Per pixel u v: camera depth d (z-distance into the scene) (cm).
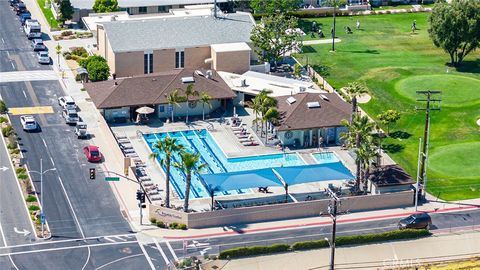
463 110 18412
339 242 14112
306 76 19938
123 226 14362
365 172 15288
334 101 17762
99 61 19088
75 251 13662
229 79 18900
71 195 15138
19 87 18975
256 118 17275
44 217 14125
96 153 16200
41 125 17450
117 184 15525
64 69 19912
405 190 15362
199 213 14375
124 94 17725
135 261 13475
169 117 17962
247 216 14600
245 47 19575
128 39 19325
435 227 14688
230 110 18325
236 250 13688
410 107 18500
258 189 15550
